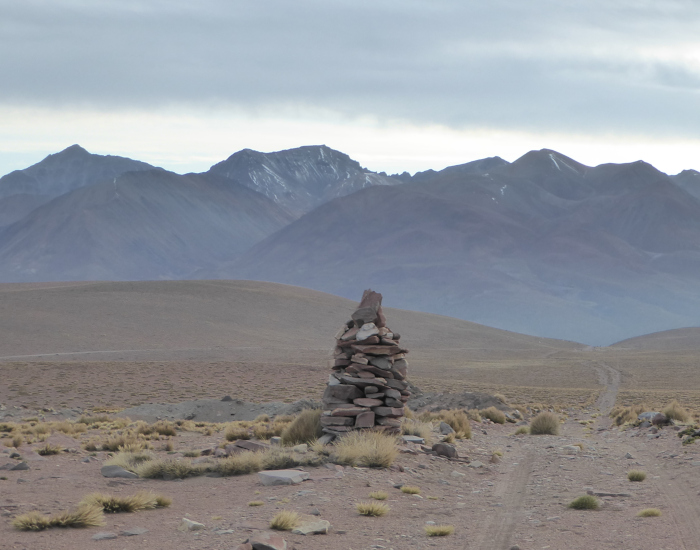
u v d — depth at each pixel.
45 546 9.73
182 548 9.73
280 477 15.08
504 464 20.41
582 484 16.45
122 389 77.19
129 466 17.17
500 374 121.81
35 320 166.25
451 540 10.69
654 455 21.80
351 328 22.70
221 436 28.22
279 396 72.25
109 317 180.38
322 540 10.40
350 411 20.81
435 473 17.53
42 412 48.84
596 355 188.75
